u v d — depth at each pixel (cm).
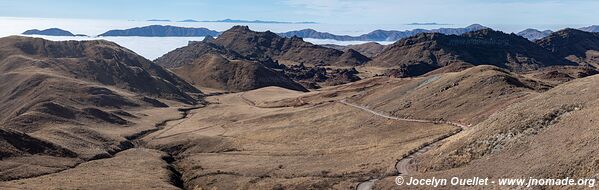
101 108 16825
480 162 5856
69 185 7188
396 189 5678
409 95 13012
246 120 14750
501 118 6994
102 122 14662
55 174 8506
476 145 6438
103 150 11156
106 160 10031
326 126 12031
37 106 14288
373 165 7269
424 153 7300
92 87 18100
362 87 18350
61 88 17700
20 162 8925
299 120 13388
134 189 7044
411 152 7588
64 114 14288
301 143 10750
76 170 8900
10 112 16762
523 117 6562
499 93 10562
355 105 13988
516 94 10194
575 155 4669
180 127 14938
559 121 5969
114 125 14712
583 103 6256
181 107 19700
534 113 6525
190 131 14050
